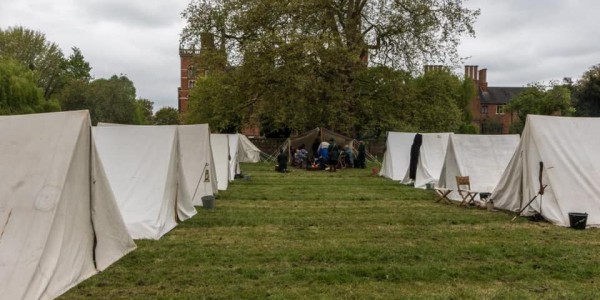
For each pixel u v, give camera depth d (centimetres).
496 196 1123
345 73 2802
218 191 1445
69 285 534
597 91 4178
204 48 2878
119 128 944
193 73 3153
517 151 1066
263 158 3275
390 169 1962
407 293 526
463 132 4928
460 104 5931
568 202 949
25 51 5519
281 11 2641
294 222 946
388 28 2822
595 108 4259
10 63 4166
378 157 3547
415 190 1523
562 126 1028
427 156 1658
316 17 2711
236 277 579
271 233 841
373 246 741
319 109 2772
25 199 528
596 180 971
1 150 557
